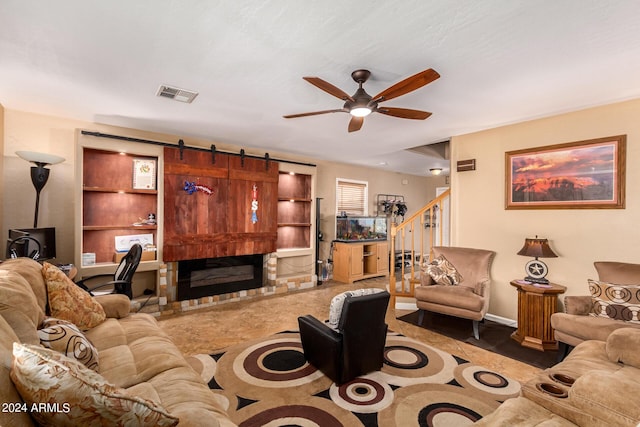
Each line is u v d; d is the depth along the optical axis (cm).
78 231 361
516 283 332
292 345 312
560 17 174
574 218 335
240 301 476
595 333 244
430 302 368
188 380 158
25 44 206
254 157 500
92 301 230
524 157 372
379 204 767
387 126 389
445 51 212
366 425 194
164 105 320
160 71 244
